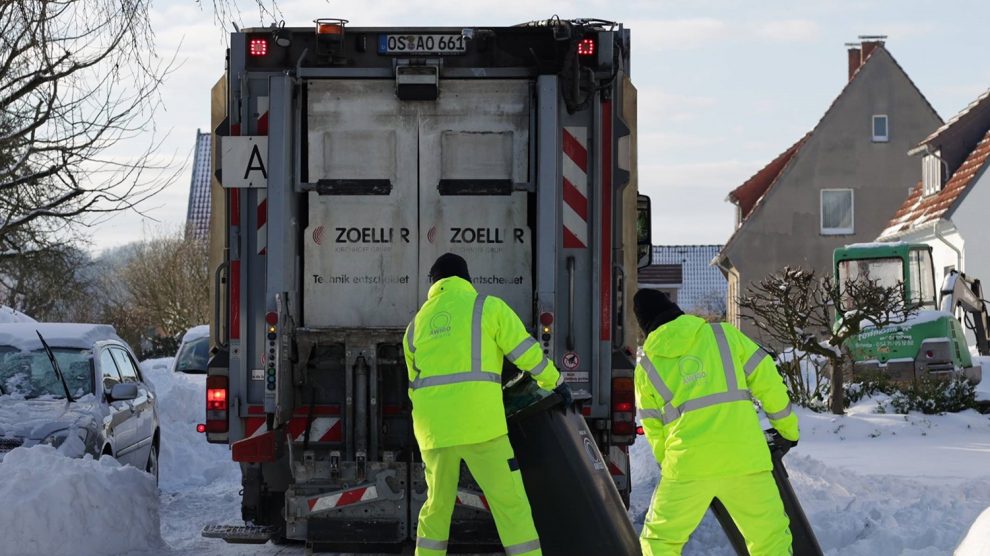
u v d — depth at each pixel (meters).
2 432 12.11
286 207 9.17
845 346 23.06
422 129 9.38
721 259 52.25
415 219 9.38
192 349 26.05
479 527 8.90
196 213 60.25
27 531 9.99
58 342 13.81
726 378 7.73
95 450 12.45
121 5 13.59
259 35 9.48
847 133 51.38
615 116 9.41
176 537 11.59
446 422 8.23
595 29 9.34
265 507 9.73
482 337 8.30
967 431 19.64
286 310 9.09
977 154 39.78
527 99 9.41
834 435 19.20
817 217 51.34
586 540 8.50
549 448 8.53
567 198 9.37
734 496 7.68
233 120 9.48
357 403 9.08
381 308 9.40
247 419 9.52
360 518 9.08
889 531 9.72
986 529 6.91
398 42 9.41
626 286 9.41
